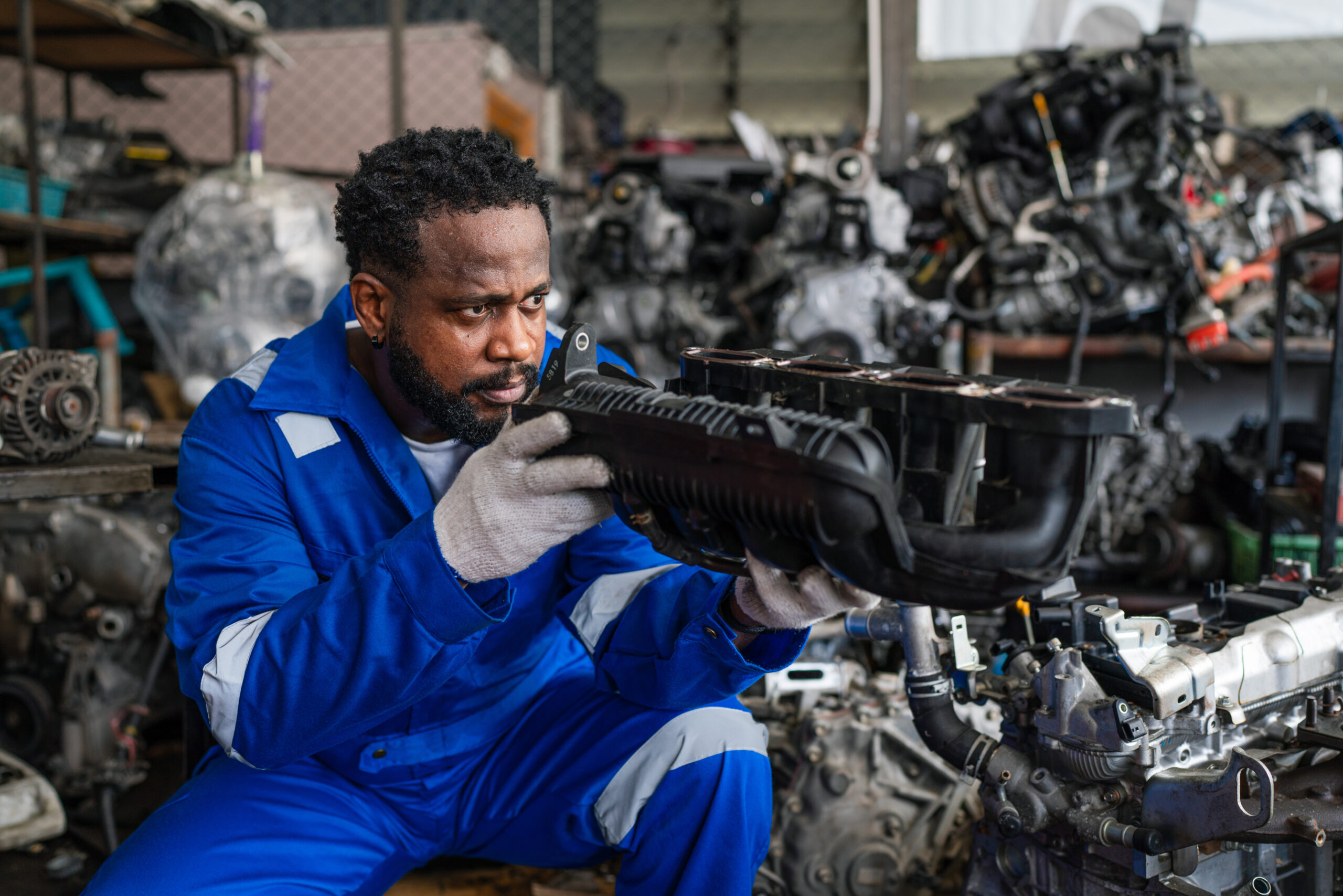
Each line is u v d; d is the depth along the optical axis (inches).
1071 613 44.5
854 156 104.1
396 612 35.9
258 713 38.1
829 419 29.1
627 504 33.4
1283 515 86.7
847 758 56.9
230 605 40.4
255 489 43.9
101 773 73.6
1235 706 42.1
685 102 259.4
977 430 31.3
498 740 50.4
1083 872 42.8
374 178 38.2
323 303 114.7
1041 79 110.0
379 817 47.3
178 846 41.6
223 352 111.2
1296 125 117.0
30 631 82.3
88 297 119.3
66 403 58.7
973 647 47.9
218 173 116.0
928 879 55.4
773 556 31.2
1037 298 105.6
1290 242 80.0
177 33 125.0
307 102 193.6
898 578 29.3
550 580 50.1
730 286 120.7
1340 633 46.7
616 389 33.9
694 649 41.6
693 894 44.8
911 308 105.4
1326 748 44.9
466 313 38.0
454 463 47.0
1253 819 36.3
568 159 232.7
